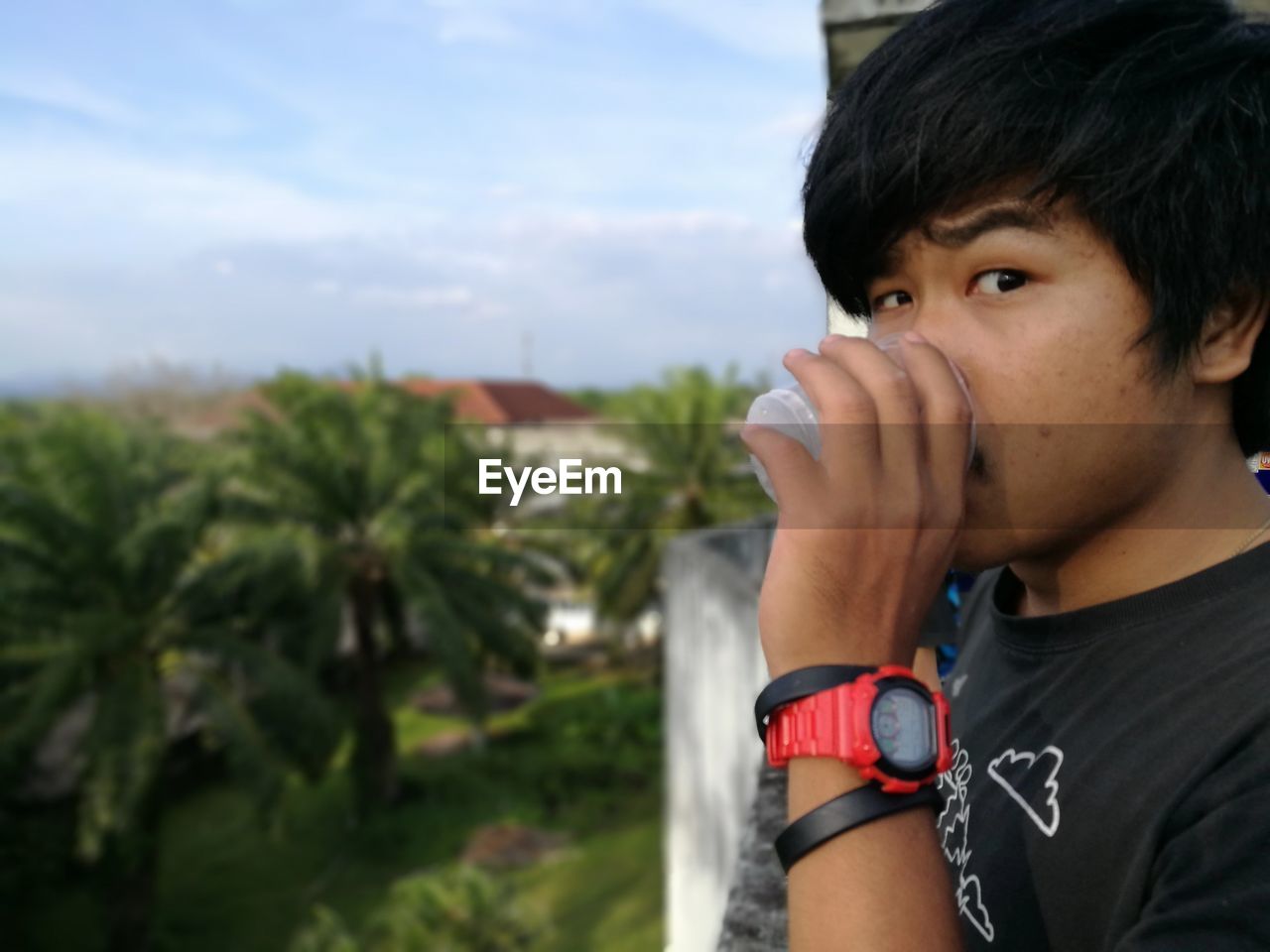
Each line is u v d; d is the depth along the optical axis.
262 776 17.25
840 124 0.64
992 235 0.59
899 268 0.64
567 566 29.44
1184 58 0.57
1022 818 0.67
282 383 23.64
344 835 24.92
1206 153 0.56
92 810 16.19
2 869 19.73
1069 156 0.56
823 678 0.60
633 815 25.55
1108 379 0.59
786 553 0.62
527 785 27.06
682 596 9.77
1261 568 0.62
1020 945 0.65
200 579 18.64
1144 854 0.56
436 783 27.14
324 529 22.78
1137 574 0.66
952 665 1.11
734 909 1.17
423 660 35.53
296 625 21.55
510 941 15.17
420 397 25.55
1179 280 0.57
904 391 0.60
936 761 0.60
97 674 17.38
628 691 33.34
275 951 20.34
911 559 0.60
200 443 24.09
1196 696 0.59
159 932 20.69
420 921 15.00
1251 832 0.50
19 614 16.73
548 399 58.50
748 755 6.32
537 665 25.27
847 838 0.58
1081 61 0.58
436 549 23.39
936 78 0.59
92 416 19.52
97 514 18.08
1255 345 0.63
